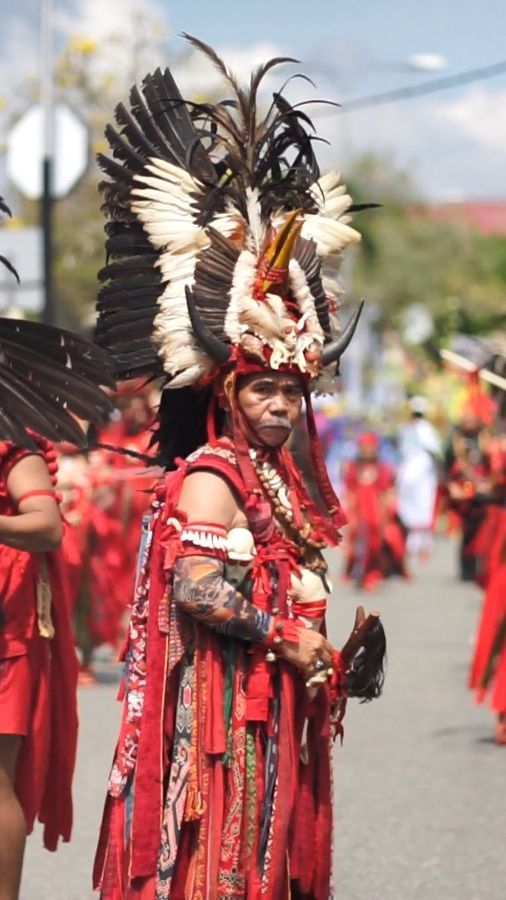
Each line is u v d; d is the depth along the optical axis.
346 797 25.55
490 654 29.88
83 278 88.69
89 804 25.09
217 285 14.57
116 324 15.34
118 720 32.38
